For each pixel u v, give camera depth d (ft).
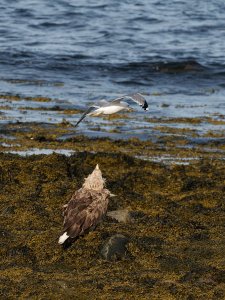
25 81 103.19
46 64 115.65
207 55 128.77
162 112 85.66
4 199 45.65
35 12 165.07
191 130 74.64
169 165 58.03
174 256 38.29
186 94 100.73
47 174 51.13
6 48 126.82
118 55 126.72
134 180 50.85
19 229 40.96
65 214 32.63
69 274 35.83
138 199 46.96
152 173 53.31
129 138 69.72
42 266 36.91
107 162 55.11
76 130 72.64
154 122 79.00
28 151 62.18
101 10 170.91
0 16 159.02
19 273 35.78
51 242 38.88
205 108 89.71
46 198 45.88
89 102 90.48
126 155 56.18
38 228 41.27
